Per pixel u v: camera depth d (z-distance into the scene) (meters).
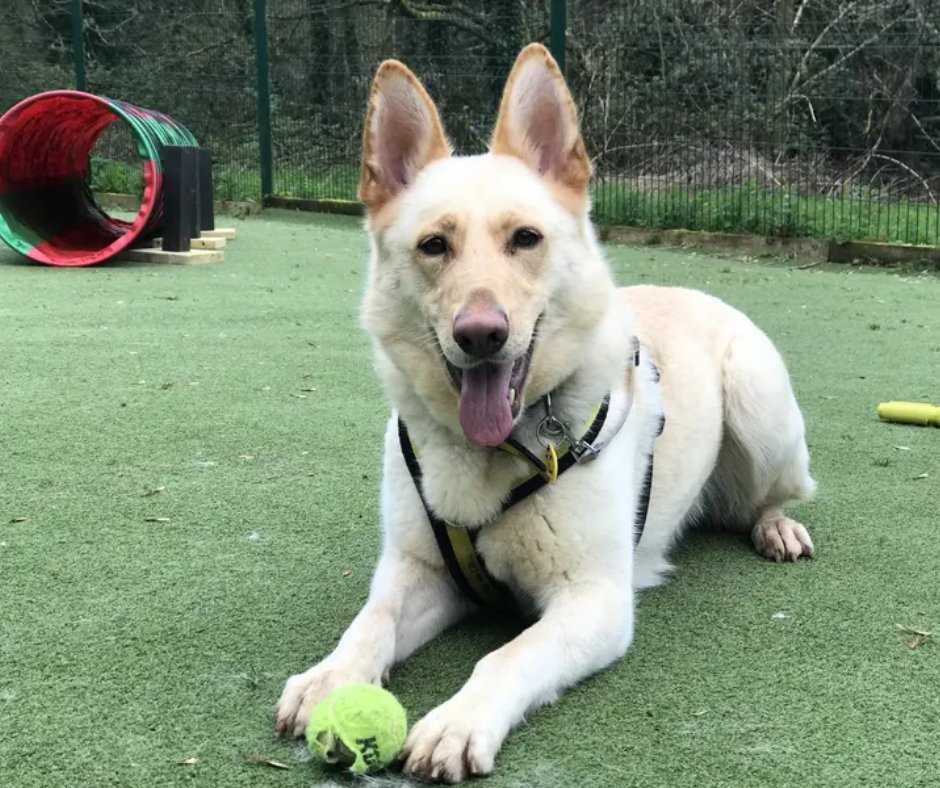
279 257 4.14
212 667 1.08
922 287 3.59
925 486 1.58
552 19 4.53
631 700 1.03
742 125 4.48
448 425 1.11
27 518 1.42
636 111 4.67
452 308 1.07
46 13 6.45
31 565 1.28
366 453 1.69
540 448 1.09
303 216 5.60
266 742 0.96
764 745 0.96
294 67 5.67
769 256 4.34
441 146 1.20
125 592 1.22
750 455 1.38
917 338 2.71
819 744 0.96
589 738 0.97
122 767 0.93
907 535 1.41
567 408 1.11
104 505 1.47
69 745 0.96
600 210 4.83
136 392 2.03
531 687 0.99
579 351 1.12
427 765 0.91
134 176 6.12
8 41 6.52
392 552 1.16
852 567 1.32
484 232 1.10
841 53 4.45
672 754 0.95
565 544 1.09
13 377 2.13
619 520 1.11
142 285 3.39
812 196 4.39
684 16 4.57
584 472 1.10
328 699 0.93
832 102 4.48
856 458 1.71
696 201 4.60
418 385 1.12
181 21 6.15
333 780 0.92
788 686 1.05
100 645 1.11
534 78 1.19
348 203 5.57
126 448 1.69
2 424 1.80
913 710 1.01
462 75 5.12
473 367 1.07
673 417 1.30
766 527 1.38
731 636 1.15
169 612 1.18
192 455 1.67
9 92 6.56
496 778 0.92
